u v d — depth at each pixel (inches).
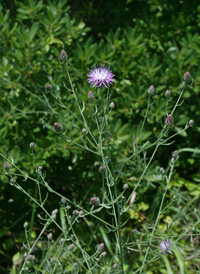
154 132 51.7
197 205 51.6
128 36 51.5
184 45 51.9
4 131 45.6
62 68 48.9
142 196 51.4
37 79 48.0
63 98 46.8
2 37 49.1
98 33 59.5
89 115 47.6
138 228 49.4
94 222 48.9
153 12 55.5
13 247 47.4
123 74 51.0
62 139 46.1
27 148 46.4
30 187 47.4
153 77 50.7
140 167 49.0
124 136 48.1
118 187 49.6
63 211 45.7
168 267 43.0
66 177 49.8
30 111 47.3
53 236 48.3
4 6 55.6
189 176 54.7
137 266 45.3
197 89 51.2
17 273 44.5
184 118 50.5
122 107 50.6
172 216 50.3
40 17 49.4
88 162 49.3
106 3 56.8
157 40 53.3
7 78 47.4
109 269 36.4
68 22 50.6
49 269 36.5
